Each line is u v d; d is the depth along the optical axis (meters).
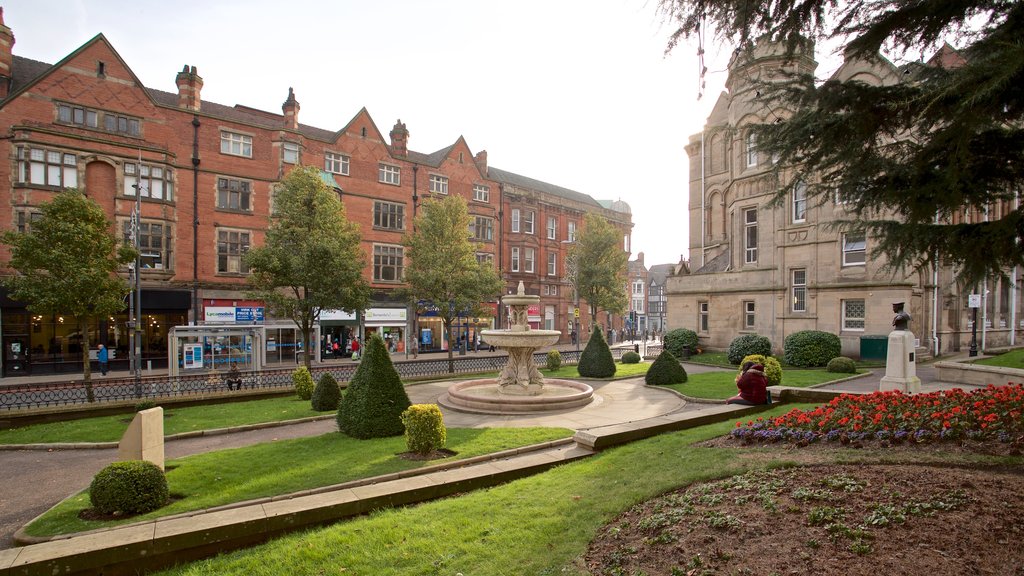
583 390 15.78
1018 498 4.42
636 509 5.29
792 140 5.84
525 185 49.03
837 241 23.20
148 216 25.91
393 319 35.00
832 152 5.78
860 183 5.97
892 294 21.52
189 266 27.50
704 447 7.50
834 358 20.27
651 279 85.50
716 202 35.50
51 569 4.33
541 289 47.66
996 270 5.32
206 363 21.22
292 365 28.53
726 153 32.84
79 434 12.17
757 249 26.62
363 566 4.59
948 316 25.56
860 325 22.72
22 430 12.65
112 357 26.20
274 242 21.05
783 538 4.16
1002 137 4.98
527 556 4.54
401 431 10.83
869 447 6.43
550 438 10.25
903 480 5.05
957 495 4.54
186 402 15.43
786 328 25.02
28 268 15.66
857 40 5.12
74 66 24.50
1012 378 14.44
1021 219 4.79
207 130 28.34
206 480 7.96
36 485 8.82
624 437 8.79
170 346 19.89
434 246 28.36
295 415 13.80
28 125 23.09
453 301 28.58
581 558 4.36
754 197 26.67
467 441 10.05
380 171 35.53
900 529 4.09
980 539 3.85
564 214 50.59
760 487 5.23
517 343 14.68
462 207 28.66
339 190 30.44
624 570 4.04
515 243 45.28
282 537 5.38
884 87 5.25
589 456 8.27
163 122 26.91
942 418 6.73
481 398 13.90
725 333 28.25
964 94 4.48
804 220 24.61
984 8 4.63
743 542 4.18
